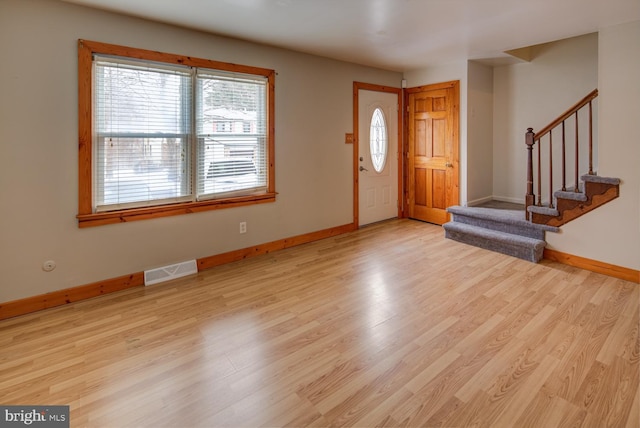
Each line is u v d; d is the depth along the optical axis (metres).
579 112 4.73
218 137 3.69
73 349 2.27
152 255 3.35
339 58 4.63
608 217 3.35
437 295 3.01
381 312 2.73
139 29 3.09
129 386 1.92
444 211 5.36
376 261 3.89
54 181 2.81
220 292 3.13
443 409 1.73
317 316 2.68
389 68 5.31
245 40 3.76
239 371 2.04
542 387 1.87
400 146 5.77
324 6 2.88
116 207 3.15
